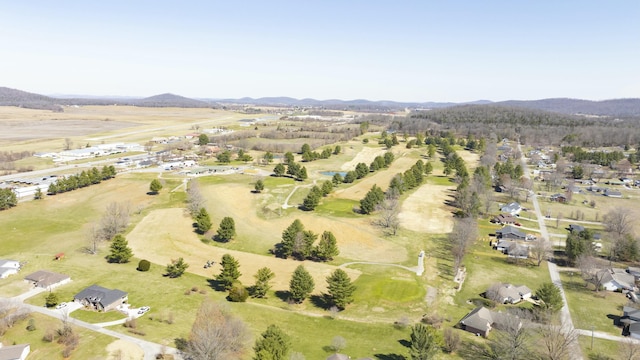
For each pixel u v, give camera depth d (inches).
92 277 4082.2
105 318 3245.6
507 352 2896.2
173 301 3617.1
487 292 3978.8
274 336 2532.0
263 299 3865.7
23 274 4126.5
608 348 3117.6
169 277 4212.6
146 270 4347.9
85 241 5147.6
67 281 3951.8
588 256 4559.5
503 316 3346.5
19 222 5708.7
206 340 2566.4
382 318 3570.4
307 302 3850.9
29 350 2753.4
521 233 5502.0
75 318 3235.7
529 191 7755.9
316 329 3307.1
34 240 5137.8
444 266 4709.6
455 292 4089.6
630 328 3321.9
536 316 3533.5
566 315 3627.0
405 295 3964.1
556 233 5802.2
